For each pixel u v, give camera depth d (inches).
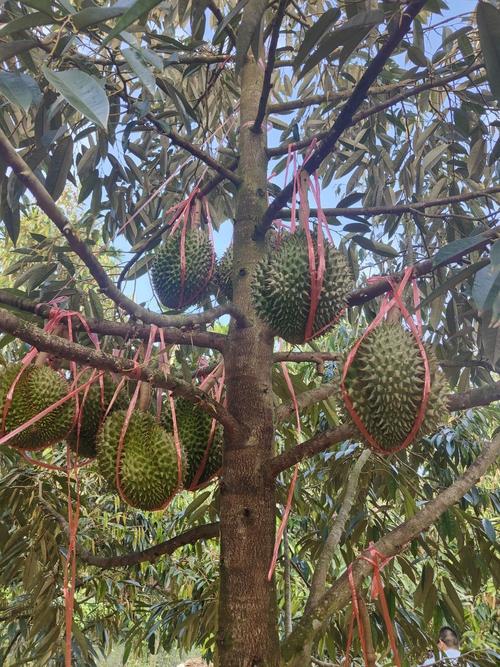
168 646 120.5
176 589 149.9
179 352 78.5
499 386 47.8
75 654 111.7
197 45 71.3
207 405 45.8
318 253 49.4
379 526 91.3
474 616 152.6
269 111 72.2
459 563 83.8
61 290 68.7
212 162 63.8
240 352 55.1
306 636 44.4
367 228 69.6
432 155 88.9
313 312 48.9
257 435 51.2
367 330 43.7
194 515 90.4
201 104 108.7
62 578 90.0
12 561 93.3
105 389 53.4
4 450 88.7
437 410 45.5
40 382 47.0
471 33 77.9
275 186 90.0
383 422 44.9
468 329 80.5
